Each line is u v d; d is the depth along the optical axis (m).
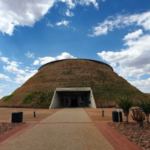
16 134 7.32
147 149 4.90
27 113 18.23
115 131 7.68
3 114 18.00
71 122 10.72
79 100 38.31
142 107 9.79
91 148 5.07
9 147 5.29
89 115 15.18
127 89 40.50
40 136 6.77
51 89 35.53
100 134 7.07
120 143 5.61
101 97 31.11
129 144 5.48
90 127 8.82
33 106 28.50
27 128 8.79
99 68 55.12
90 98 31.44
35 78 47.59
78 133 7.29
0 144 5.67
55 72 47.91
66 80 41.38
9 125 9.63
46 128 8.65
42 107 27.67
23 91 39.41
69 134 7.09
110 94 32.69
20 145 5.49
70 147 5.18
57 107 31.83
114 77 48.19
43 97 30.97
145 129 8.02
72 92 35.41
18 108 28.62
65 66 52.16
